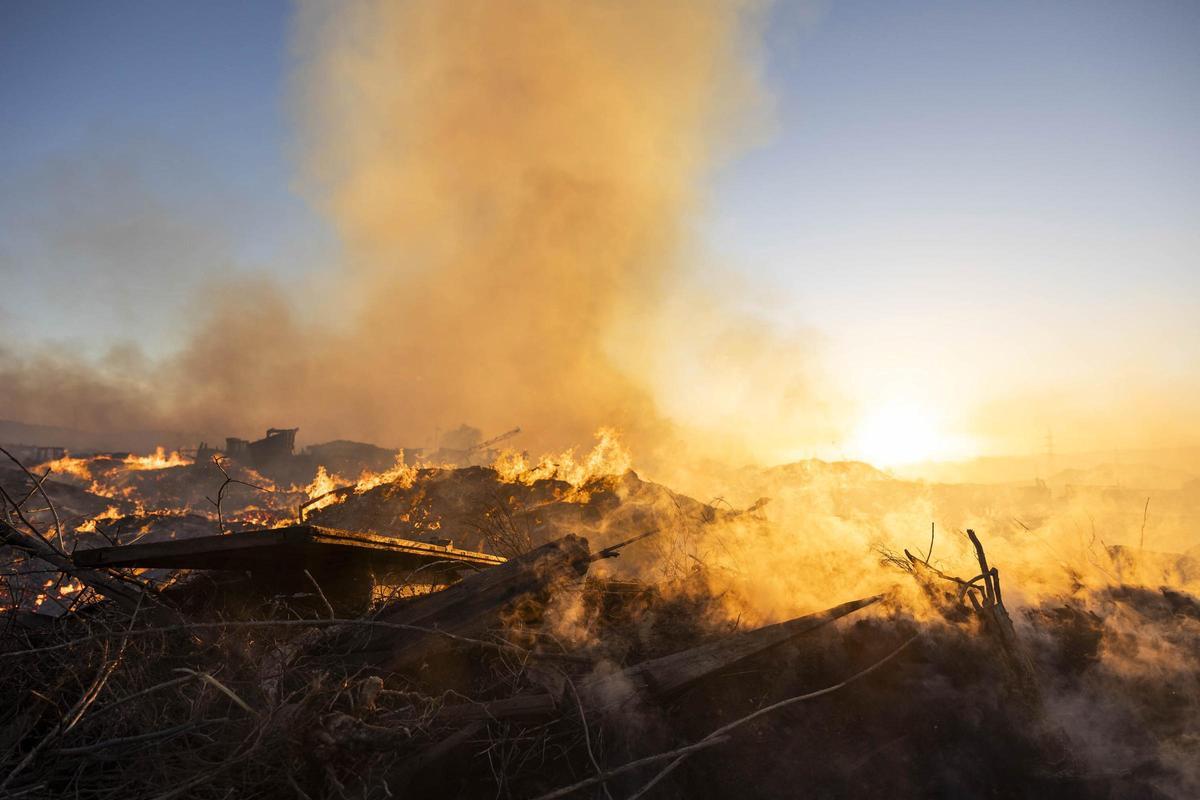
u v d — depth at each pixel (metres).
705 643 3.58
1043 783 2.88
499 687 3.20
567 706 2.98
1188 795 2.76
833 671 3.35
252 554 3.35
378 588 4.09
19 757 2.48
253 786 2.40
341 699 2.81
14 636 3.16
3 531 3.54
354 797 2.32
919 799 2.86
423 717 2.80
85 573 3.61
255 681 2.84
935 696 3.19
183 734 2.39
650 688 3.07
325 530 3.23
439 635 3.24
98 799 2.38
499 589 3.49
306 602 3.76
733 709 3.17
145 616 3.44
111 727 2.61
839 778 2.92
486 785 2.84
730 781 2.90
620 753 2.94
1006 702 3.14
